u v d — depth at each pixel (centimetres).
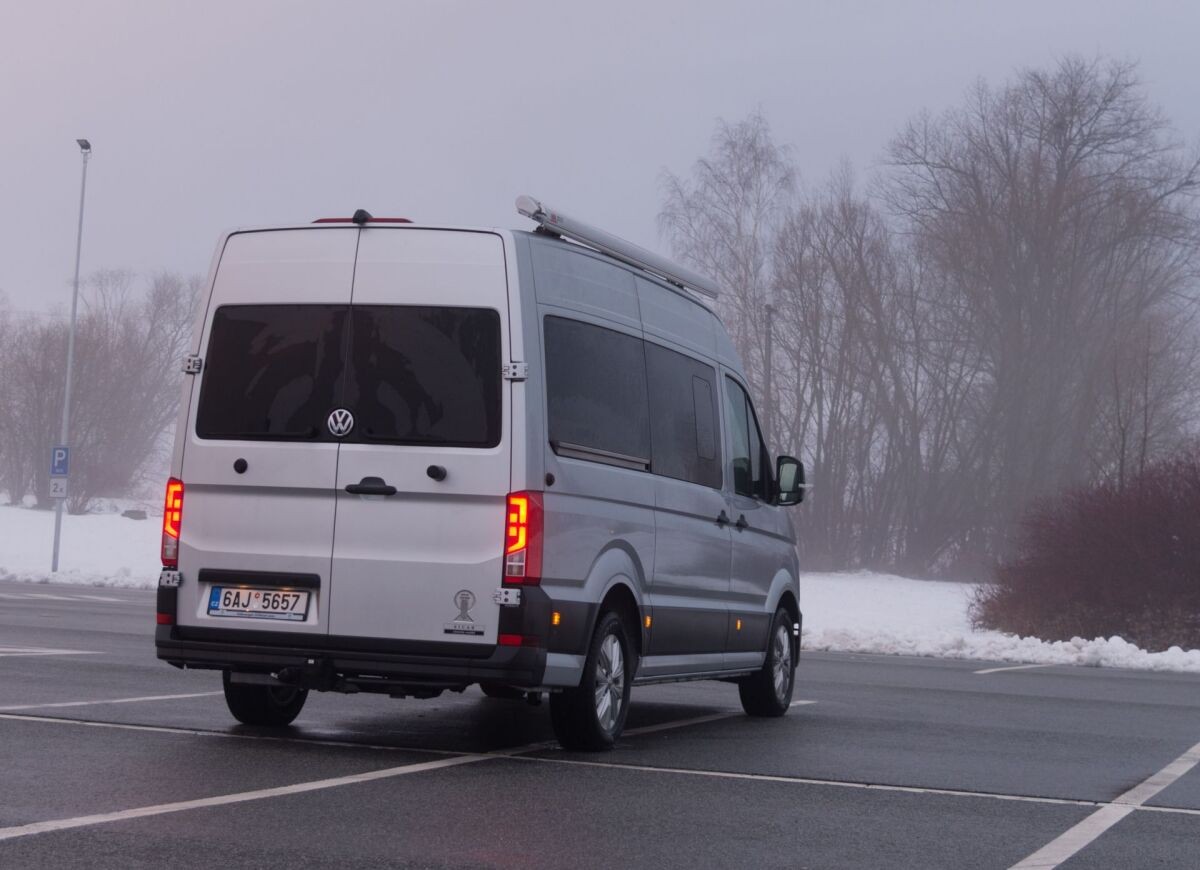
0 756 880
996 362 6166
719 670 1239
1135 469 3347
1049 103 6109
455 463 959
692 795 853
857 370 6425
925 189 6331
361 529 969
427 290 986
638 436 1111
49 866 610
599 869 648
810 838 739
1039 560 3055
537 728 1159
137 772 845
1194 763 1092
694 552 1191
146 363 10894
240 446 994
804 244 6488
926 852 716
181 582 998
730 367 1345
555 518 971
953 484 6338
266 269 1017
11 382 9381
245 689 1070
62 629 1917
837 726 1266
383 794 808
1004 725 1317
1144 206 5938
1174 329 5966
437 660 952
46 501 8950
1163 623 2861
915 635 2552
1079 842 755
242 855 643
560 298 1023
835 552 6494
